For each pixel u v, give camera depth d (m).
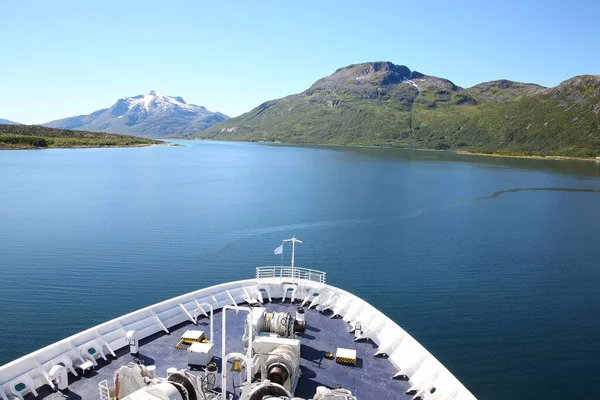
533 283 53.19
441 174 190.62
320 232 76.25
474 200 118.25
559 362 34.66
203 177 155.88
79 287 45.94
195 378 13.99
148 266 53.66
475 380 31.83
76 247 60.81
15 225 72.38
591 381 32.03
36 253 57.34
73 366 18.19
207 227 75.88
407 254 64.19
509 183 160.75
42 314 39.00
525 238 76.12
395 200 114.56
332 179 161.00
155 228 73.50
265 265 55.78
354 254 63.44
